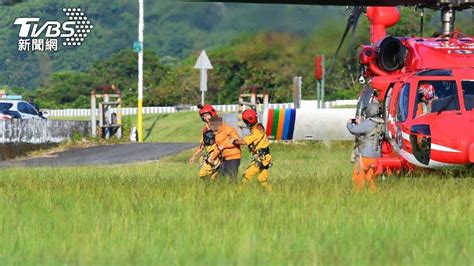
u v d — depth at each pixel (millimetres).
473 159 41594
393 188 40125
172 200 35156
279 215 30906
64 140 103000
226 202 34250
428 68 46031
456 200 35219
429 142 42250
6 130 88188
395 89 45625
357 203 34156
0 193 39781
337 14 64125
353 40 49531
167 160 79562
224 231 26906
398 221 29500
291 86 184375
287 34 68938
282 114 70000
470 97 43594
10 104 122438
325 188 39125
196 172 57469
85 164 76250
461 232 27703
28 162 80750
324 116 69812
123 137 113875
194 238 26250
